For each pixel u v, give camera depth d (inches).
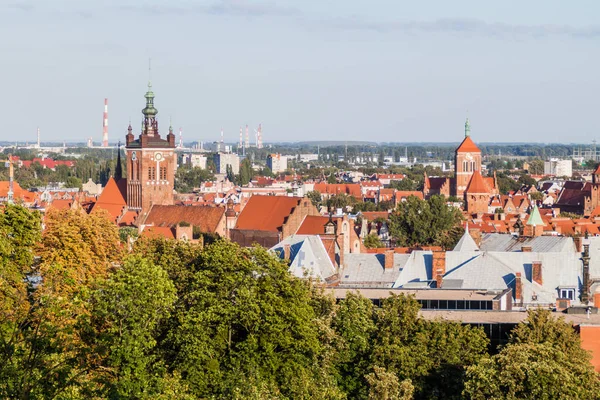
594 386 6742.1
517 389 6609.3
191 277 7672.2
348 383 7362.2
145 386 5964.6
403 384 6879.9
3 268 6328.7
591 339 7696.9
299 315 7224.4
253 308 7062.0
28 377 4913.9
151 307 6461.6
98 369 5979.3
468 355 7381.9
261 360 6983.3
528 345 6889.8
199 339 6855.3
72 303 5344.5
